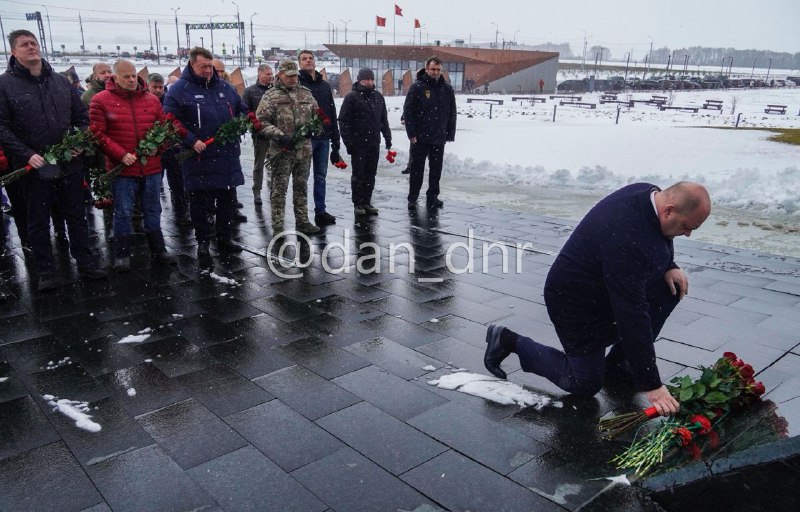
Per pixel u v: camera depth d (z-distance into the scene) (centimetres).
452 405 311
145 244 630
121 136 505
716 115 2741
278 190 636
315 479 252
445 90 762
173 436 282
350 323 418
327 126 690
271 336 396
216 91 554
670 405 264
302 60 673
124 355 367
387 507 235
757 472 235
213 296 471
